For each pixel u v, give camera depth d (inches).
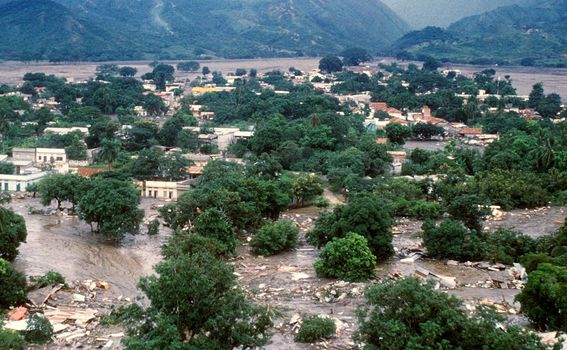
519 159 5255.9
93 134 6825.8
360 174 5319.9
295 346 1878.7
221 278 1605.6
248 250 3422.7
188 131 6988.2
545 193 4382.4
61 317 2219.5
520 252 3041.3
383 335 1471.5
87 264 3208.7
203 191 3858.3
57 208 4557.1
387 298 1520.7
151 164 5359.3
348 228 3041.3
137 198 3791.8
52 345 1953.7
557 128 7052.2
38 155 6102.4
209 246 3058.6
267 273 2945.4
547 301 1889.8
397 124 7332.7
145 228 4072.3
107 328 2121.1
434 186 4608.8
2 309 2282.2
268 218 4099.4
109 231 3607.3
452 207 3284.9
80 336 2041.1
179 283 1531.7
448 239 3036.4
